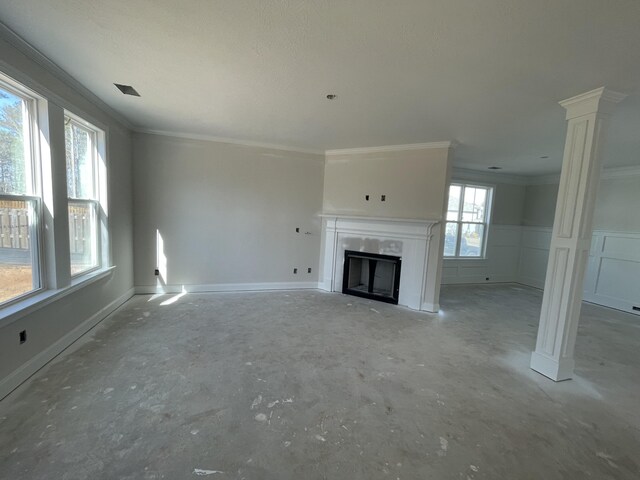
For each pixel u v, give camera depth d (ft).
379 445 5.92
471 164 18.72
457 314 14.35
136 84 8.77
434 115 10.21
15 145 7.22
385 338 11.10
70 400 6.76
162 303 13.70
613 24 5.10
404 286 15.14
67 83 8.59
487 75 7.22
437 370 8.96
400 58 6.65
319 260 17.66
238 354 9.31
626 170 16.42
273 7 5.15
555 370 8.61
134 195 14.35
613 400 7.80
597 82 7.22
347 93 8.73
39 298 7.64
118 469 5.09
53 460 5.19
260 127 12.84
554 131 11.23
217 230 15.74
